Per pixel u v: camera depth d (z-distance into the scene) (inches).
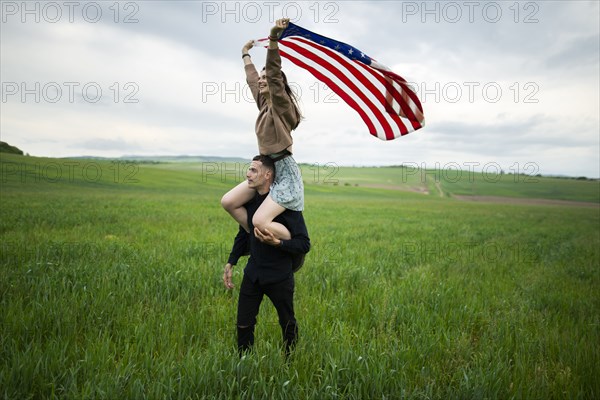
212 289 215.5
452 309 204.8
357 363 131.6
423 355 145.5
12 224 451.5
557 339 165.9
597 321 199.6
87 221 525.3
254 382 118.1
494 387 125.3
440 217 1029.2
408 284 251.6
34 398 111.0
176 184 2298.2
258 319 177.3
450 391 121.8
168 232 459.2
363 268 287.4
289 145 133.8
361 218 874.8
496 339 165.9
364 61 134.2
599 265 375.6
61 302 171.2
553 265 372.2
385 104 148.9
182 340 149.8
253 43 156.6
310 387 123.3
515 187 4116.6
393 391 121.3
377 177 4773.6
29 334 144.6
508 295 248.1
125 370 118.9
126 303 183.8
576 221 1151.0
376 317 184.4
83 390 108.9
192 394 113.5
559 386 130.0
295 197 132.6
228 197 139.4
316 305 198.2
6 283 195.5
